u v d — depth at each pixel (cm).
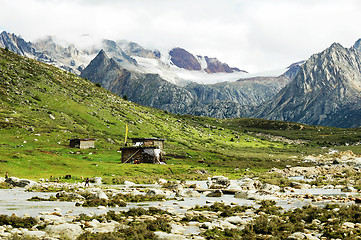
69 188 5509
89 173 8456
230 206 3625
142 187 6344
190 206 3734
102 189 5512
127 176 8406
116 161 11988
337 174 9188
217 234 2327
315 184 7100
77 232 2172
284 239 2186
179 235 2178
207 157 16600
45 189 5291
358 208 3095
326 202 4019
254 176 9794
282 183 7562
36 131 17188
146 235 2191
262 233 2406
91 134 19688
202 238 2152
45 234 2111
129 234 2219
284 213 3130
